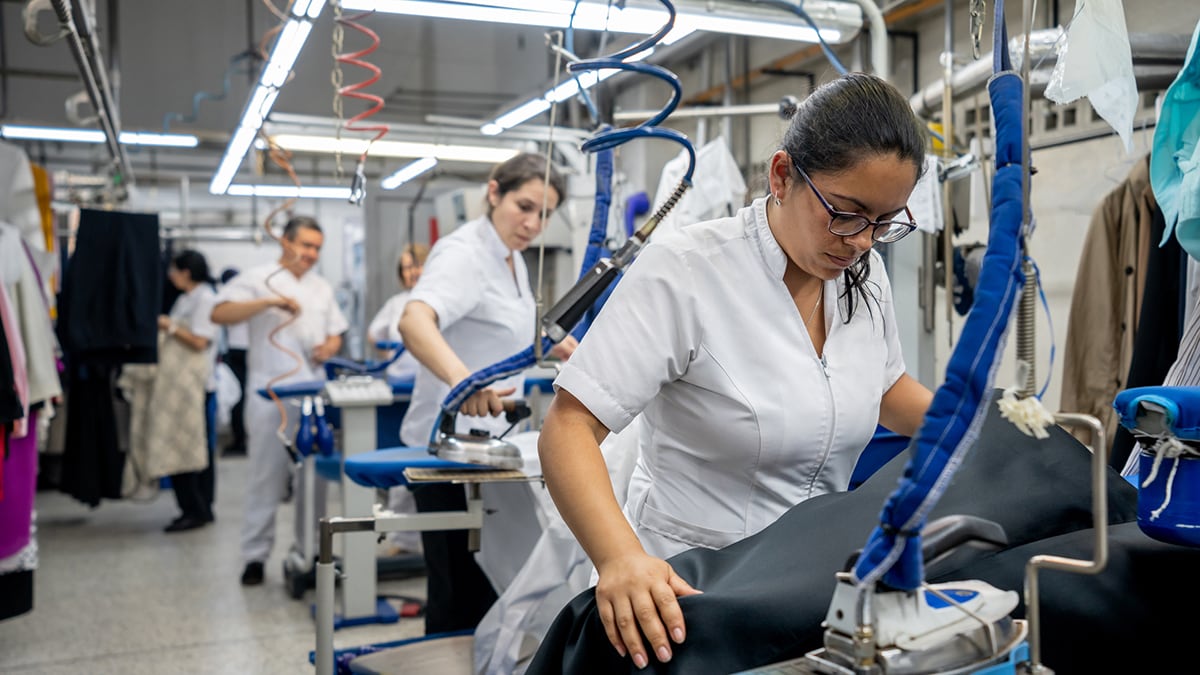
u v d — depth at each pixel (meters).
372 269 7.03
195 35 5.23
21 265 3.02
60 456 5.37
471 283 2.56
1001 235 0.77
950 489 1.09
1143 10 2.81
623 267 1.53
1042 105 3.16
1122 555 1.01
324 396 3.46
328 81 5.95
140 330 4.32
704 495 1.29
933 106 2.60
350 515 3.28
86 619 3.40
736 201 3.52
